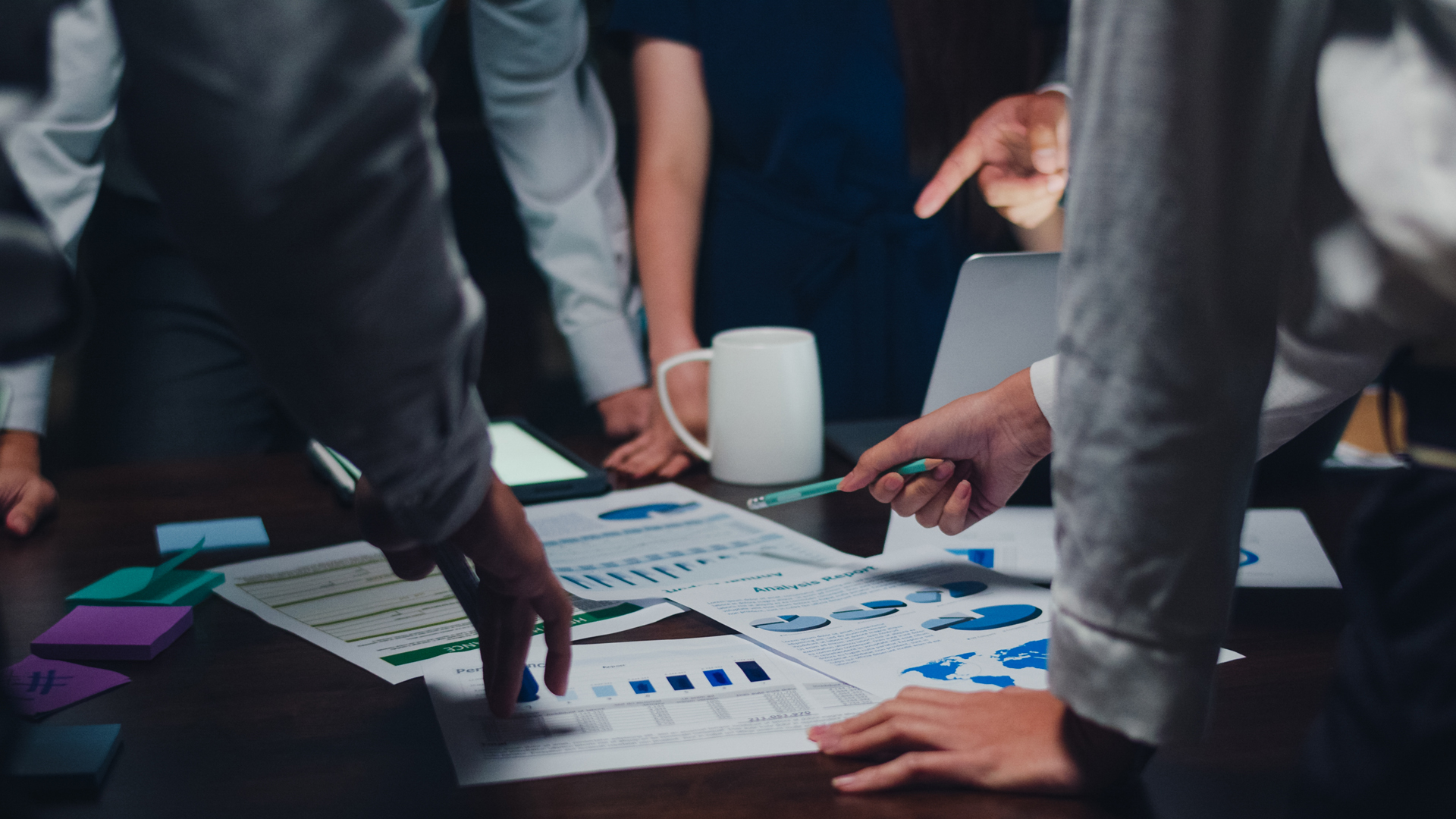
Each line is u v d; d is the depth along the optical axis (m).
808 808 0.48
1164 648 0.44
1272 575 0.76
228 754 0.54
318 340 0.37
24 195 0.34
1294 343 0.49
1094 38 0.42
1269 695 0.58
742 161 1.46
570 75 1.38
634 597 0.74
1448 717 0.37
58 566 0.86
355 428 0.40
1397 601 0.40
